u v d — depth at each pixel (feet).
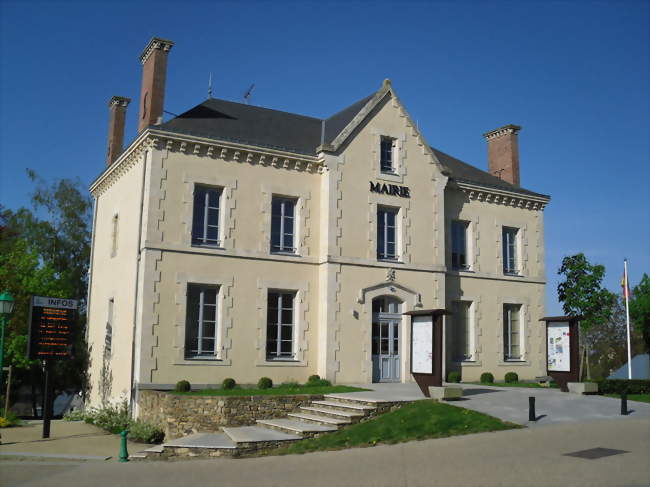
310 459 41.91
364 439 46.65
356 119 77.56
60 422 73.92
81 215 129.49
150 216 66.08
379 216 79.05
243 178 71.77
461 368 83.61
